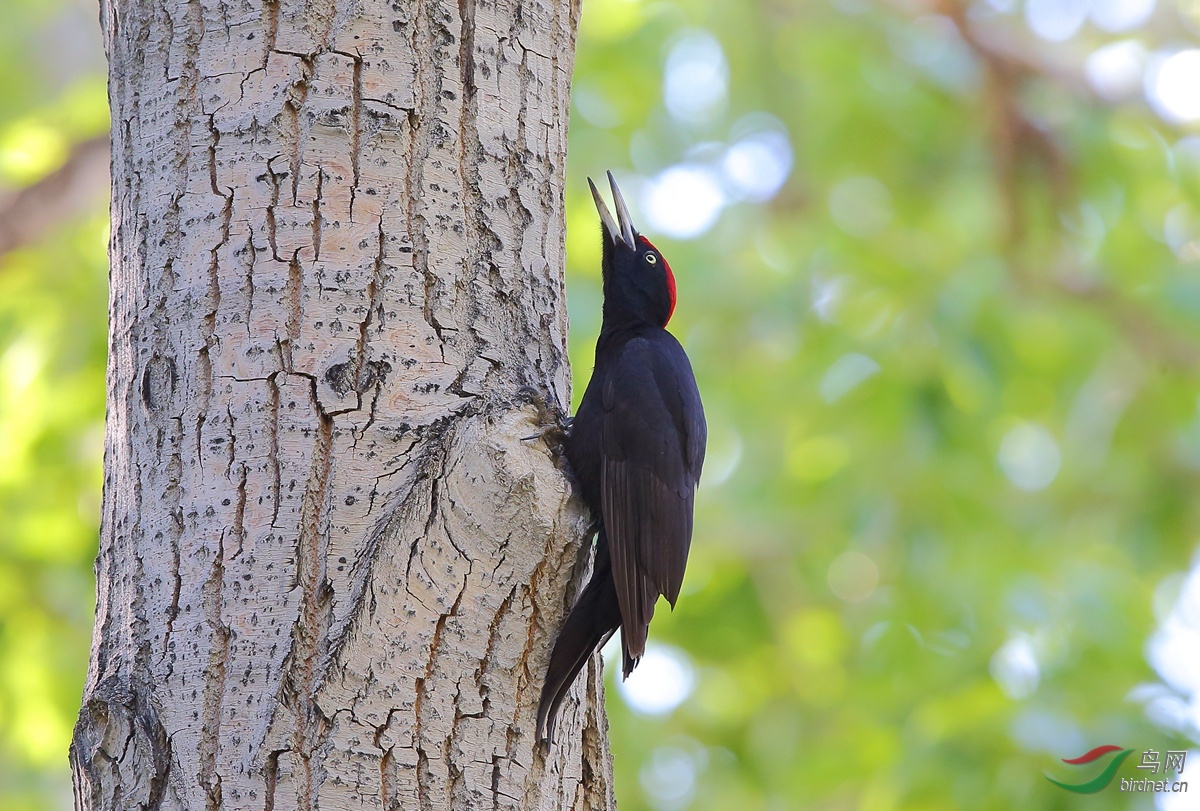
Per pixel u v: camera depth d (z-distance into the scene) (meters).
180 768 4.76
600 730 6.01
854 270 15.38
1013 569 14.54
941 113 17.42
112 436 5.52
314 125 5.52
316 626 4.95
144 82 5.70
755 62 18.00
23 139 14.09
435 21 5.84
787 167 17.95
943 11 16.83
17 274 13.55
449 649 5.07
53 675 11.61
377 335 5.39
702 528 15.44
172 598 5.01
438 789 4.93
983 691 11.62
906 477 14.58
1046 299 15.89
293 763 4.75
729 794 15.60
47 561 11.70
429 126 5.73
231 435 5.16
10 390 12.33
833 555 15.33
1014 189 16.44
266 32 5.59
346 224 5.46
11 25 19.48
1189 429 15.51
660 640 15.10
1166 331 15.52
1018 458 16.70
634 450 6.61
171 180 5.52
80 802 4.92
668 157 17.84
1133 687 12.03
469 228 5.77
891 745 13.12
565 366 6.14
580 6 6.73
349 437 5.21
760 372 16.00
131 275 5.57
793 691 15.21
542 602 5.31
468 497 5.17
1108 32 17.88
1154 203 17.16
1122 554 15.59
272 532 5.04
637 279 8.12
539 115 6.20
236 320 5.30
